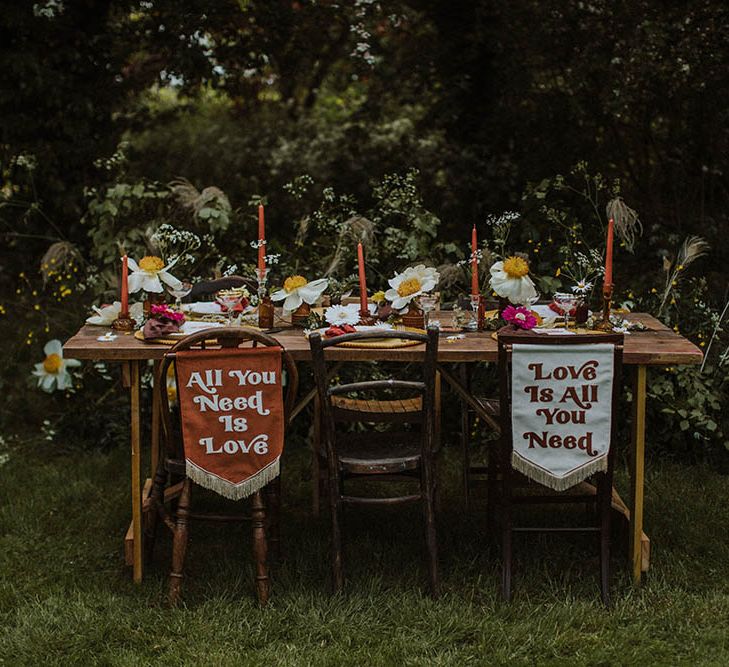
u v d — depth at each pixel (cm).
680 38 554
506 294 366
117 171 609
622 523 373
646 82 564
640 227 557
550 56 591
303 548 377
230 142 704
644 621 324
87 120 624
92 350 340
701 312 498
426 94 670
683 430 476
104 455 491
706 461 475
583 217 564
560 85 598
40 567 367
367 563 364
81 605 333
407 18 655
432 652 305
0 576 360
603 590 335
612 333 339
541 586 348
